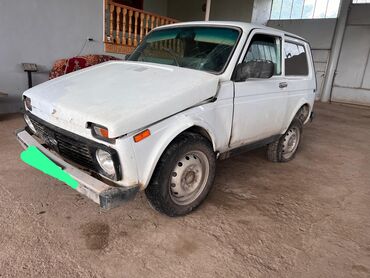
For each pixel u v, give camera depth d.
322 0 12.57
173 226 2.52
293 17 13.37
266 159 4.48
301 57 4.12
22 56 6.01
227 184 3.48
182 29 3.34
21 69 6.05
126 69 2.95
